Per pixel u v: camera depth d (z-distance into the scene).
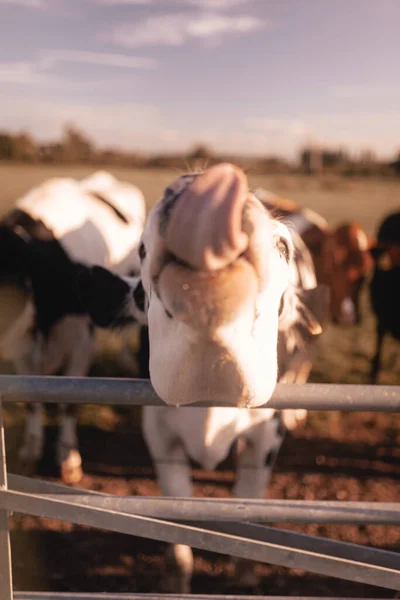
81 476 3.62
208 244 0.84
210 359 1.05
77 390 1.35
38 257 3.51
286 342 2.01
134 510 1.40
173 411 2.11
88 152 47.97
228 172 0.86
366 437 4.20
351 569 1.32
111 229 4.50
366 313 7.66
